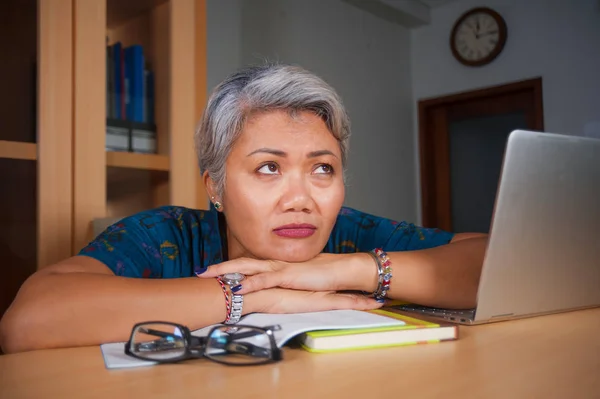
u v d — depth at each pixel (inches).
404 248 43.6
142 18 64.1
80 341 25.3
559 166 29.0
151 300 26.1
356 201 139.6
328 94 34.3
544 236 29.3
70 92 57.9
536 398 15.8
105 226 56.9
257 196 33.8
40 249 54.8
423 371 19.1
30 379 18.9
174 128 65.9
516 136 27.0
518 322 29.3
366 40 145.2
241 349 21.6
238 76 35.5
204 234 41.9
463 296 33.6
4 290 52.0
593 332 26.3
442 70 154.9
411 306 36.0
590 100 128.0
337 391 16.8
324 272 31.7
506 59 141.8
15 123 53.9
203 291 27.1
